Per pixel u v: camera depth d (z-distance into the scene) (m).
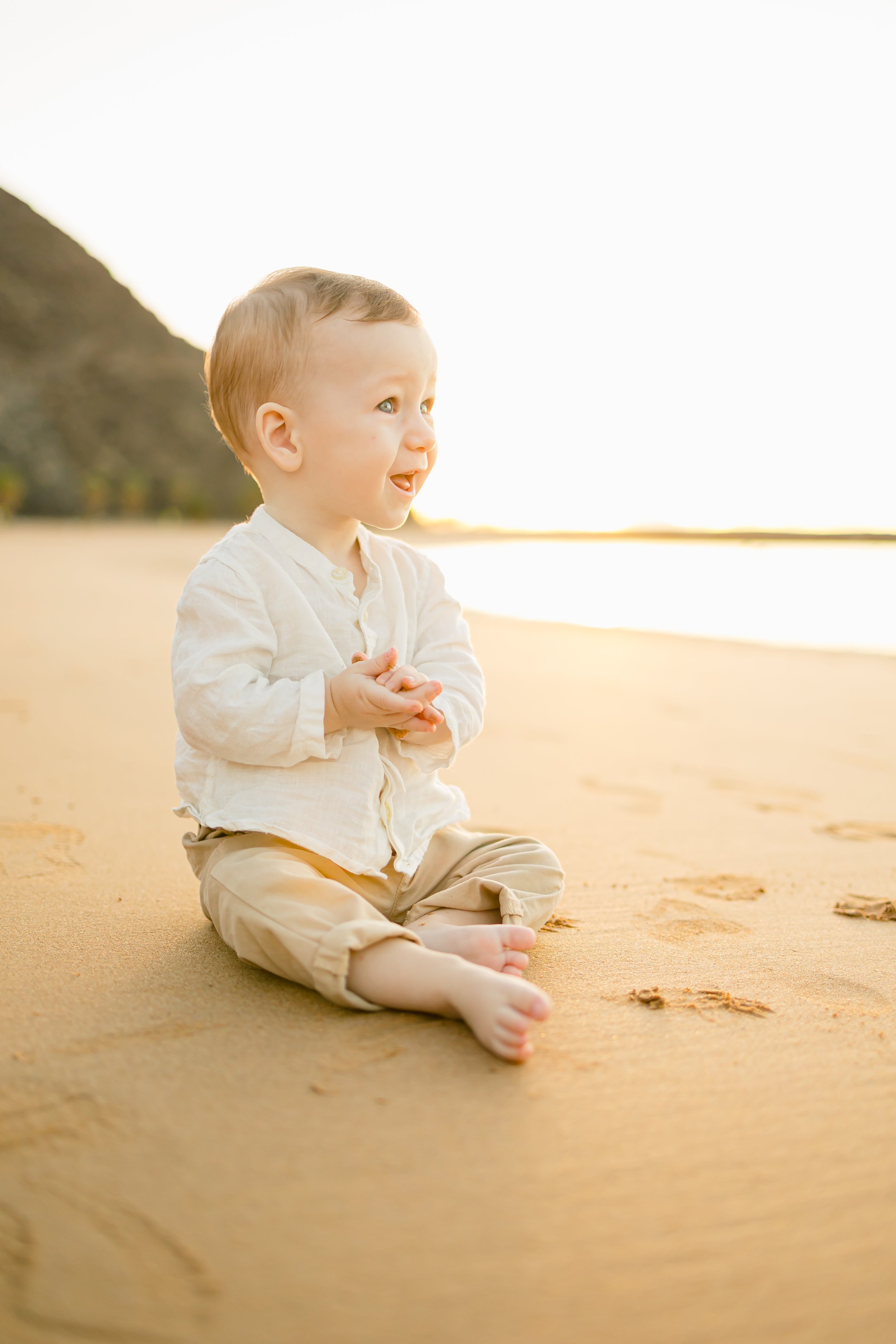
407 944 1.20
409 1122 0.96
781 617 10.56
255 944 1.26
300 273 1.45
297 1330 0.70
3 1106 0.97
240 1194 0.84
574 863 1.96
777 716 4.31
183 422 61.03
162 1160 0.89
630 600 13.09
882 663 6.50
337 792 1.36
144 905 1.59
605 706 4.49
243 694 1.32
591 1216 0.83
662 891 1.78
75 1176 0.86
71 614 7.55
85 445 57.12
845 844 2.18
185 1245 0.78
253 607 1.39
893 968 1.42
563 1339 0.70
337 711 1.32
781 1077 1.08
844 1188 0.88
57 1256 0.77
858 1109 1.01
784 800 2.66
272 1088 1.02
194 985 1.27
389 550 1.58
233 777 1.39
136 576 13.59
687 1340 0.70
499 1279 0.75
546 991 1.29
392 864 1.41
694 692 5.05
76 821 2.07
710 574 19.70
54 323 60.78
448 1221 0.82
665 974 1.37
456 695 1.51
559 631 8.48
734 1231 0.81
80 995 1.23
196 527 53.56
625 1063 1.10
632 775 2.96
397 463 1.42
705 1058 1.11
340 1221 0.81
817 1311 0.73
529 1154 0.91
